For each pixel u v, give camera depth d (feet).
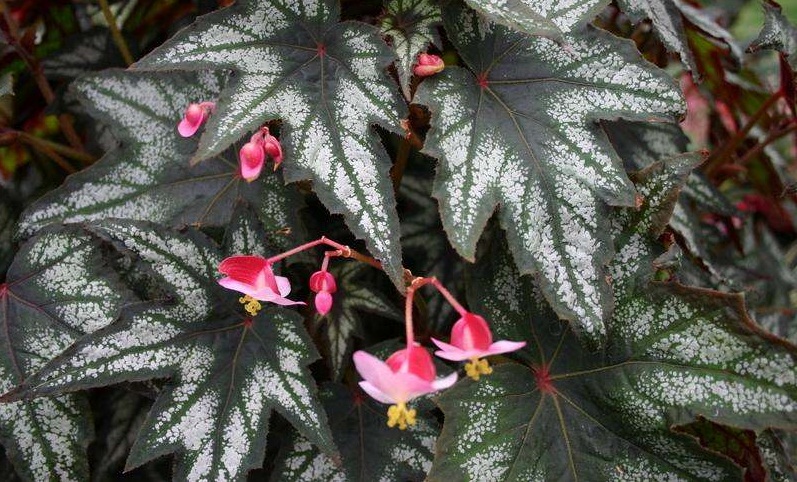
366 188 0.80
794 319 1.34
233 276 0.82
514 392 0.87
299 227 0.96
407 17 0.90
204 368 0.87
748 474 0.91
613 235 0.87
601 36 0.86
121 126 1.00
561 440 0.87
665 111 0.83
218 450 0.84
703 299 0.82
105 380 0.83
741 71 1.32
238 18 0.86
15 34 1.10
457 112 0.84
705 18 1.26
